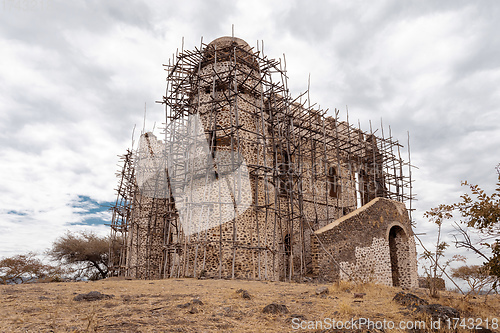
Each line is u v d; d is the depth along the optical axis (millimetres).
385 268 21016
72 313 6801
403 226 23375
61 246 31531
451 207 8820
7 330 5523
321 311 7738
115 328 5969
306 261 21188
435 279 9633
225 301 8500
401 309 7727
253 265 17703
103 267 33656
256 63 21484
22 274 23609
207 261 17484
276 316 7227
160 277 20469
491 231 8250
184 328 6211
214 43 21859
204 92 21250
